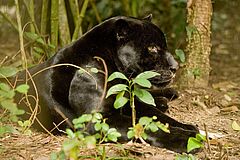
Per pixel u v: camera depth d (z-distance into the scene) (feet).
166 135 29.30
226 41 61.11
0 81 34.65
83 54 31.60
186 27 41.01
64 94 31.63
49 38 42.98
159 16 58.59
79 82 30.78
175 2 53.67
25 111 33.24
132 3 52.49
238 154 29.04
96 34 31.91
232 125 33.12
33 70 33.81
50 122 32.12
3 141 29.78
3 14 42.86
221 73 53.01
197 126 33.63
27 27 43.42
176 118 36.06
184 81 42.60
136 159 26.61
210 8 42.45
